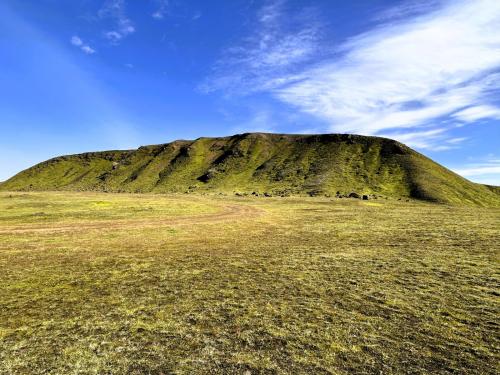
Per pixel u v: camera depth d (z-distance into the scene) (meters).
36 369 9.67
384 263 21.86
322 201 94.94
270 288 16.86
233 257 24.53
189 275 19.58
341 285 17.20
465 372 9.28
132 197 113.19
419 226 40.78
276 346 10.88
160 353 10.52
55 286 17.59
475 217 52.34
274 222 48.16
